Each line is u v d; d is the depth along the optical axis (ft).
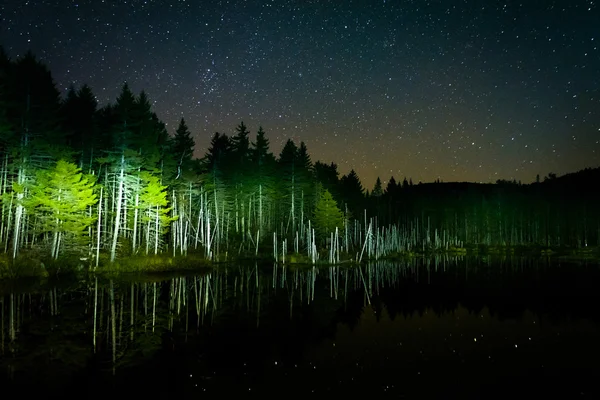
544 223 325.42
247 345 50.31
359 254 211.00
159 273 119.96
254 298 84.79
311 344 51.57
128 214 141.08
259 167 206.28
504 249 294.87
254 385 37.37
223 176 198.08
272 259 180.86
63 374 38.29
